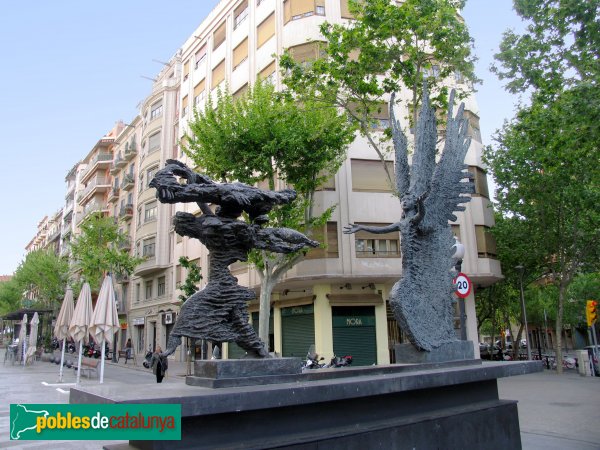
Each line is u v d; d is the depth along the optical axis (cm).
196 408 321
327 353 1995
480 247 2288
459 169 763
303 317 2144
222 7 2820
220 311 432
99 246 3350
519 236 2338
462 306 995
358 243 2053
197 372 424
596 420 995
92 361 2753
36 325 2888
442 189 727
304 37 2183
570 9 1022
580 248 2269
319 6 2230
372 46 1580
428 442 483
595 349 2086
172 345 420
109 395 341
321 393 382
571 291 3644
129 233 4025
